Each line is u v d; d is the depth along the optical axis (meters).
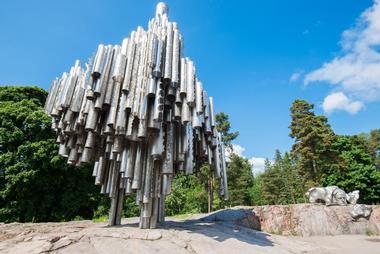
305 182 33.28
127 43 9.50
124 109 8.34
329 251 9.97
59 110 10.12
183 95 8.89
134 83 8.59
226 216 14.27
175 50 8.93
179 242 7.25
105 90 8.75
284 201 45.16
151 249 6.65
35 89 27.98
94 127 8.65
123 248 6.59
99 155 10.88
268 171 50.72
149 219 8.73
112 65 9.16
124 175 8.77
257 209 15.81
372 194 34.28
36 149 22.84
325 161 32.16
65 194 24.44
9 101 25.61
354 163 35.88
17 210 22.31
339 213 16.12
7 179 22.11
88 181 25.98
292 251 8.89
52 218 24.47
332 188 17.86
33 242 6.62
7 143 23.11
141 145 9.09
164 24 10.07
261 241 9.07
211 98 10.93
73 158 10.30
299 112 33.38
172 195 29.64
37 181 22.78
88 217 26.31
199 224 10.79
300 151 32.06
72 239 6.88
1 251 6.21
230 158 36.72
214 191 32.22
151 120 8.16
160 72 8.33
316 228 15.17
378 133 53.59
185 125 9.56
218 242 7.68
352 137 39.91
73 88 9.73
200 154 11.12
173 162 9.84
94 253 6.23
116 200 10.55
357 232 15.52
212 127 10.55
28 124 23.69
